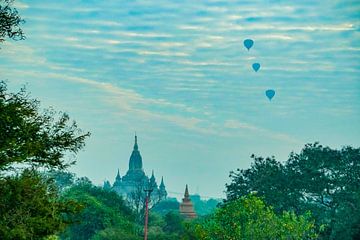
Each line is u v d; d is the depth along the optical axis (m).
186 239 109.81
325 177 162.50
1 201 34.28
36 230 34.84
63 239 164.00
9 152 34.78
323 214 157.38
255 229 94.31
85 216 163.50
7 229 33.44
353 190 158.12
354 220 131.25
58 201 37.22
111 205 185.62
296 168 167.25
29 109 35.78
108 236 151.00
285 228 96.00
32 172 35.84
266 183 164.25
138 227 174.38
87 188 190.25
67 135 36.75
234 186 169.38
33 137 35.78
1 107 34.88
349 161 165.88
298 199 161.88
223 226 95.31
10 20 36.91
